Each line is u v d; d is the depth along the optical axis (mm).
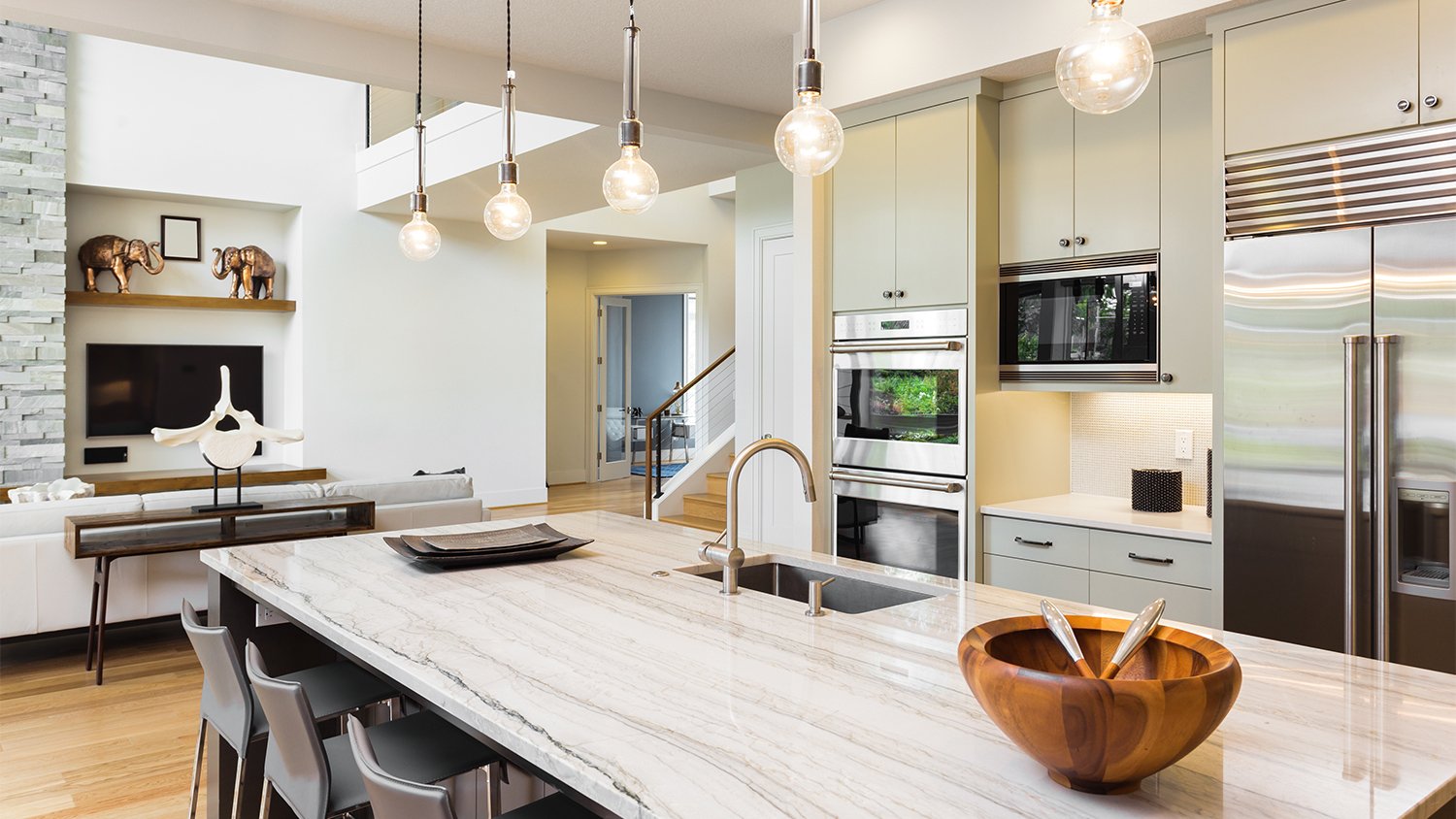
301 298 8516
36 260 7191
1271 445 2984
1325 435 2852
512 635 1956
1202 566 3273
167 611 4785
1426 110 2666
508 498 9805
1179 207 3451
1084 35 1739
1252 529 3035
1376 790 1217
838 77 4363
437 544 2768
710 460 8523
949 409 4035
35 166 7133
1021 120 3945
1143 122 3555
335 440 8711
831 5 4203
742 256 7492
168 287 8180
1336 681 1655
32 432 7223
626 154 2451
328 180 8617
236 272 8289
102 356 7863
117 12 3736
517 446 9875
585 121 5137
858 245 4414
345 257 8719
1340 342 2816
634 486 11469
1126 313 3625
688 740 1394
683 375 13430
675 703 1553
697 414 10672
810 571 2715
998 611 2146
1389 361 2703
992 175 3998
